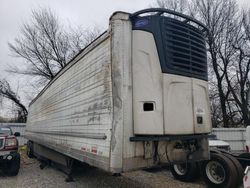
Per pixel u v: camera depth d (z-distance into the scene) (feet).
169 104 17.10
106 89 17.51
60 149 26.76
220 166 22.07
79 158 20.99
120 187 24.63
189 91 18.11
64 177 30.04
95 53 19.71
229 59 87.61
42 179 29.48
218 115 87.92
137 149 16.56
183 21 19.02
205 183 23.12
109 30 17.71
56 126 29.04
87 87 20.65
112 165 15.79
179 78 17.74
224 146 36.91
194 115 18.10
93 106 19.19
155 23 17.65
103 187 24.67
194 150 18.88
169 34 17.93
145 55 17.28
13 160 31.99
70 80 25.11
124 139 16.17
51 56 99.81
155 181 26.61
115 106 16.35
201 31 20.24
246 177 15.89
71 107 24.09
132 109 16.81
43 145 37.11
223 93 87.56
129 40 17.39
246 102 84.89
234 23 87.10
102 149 17.17
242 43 86.33
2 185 26.96
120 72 16.69
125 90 16.65
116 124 16.14
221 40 87.92
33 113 48.80
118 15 17.25
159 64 17.22
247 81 85.92
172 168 27.22
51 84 33.42
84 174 29.63
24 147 64.39
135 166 16.34
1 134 37.63
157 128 16.55
